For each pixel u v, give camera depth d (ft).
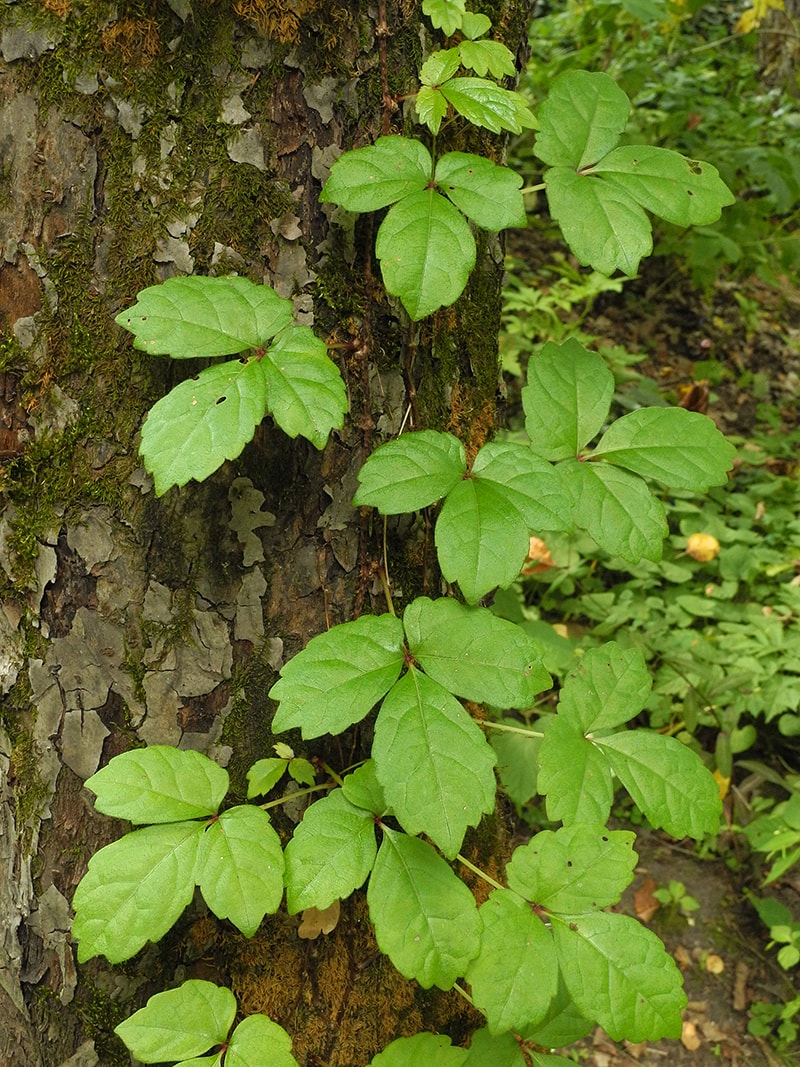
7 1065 2.21
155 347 1.95
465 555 1.96
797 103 8.27
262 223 2.08
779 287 6.89
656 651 3.79
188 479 1.90
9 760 2.17
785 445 5.59
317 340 1.99
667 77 7.04
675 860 3.75
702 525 4.57
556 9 8.57
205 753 2.19
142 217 2.03
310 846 2.01
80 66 1.98
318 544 2.20
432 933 1.97
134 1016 1.97
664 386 6.14
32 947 2.19
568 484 2.15
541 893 2.02
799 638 3.81
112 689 2.15
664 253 6.03
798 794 3.46
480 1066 2.08
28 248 2.02
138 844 1.98
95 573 2.11
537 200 6.73
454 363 2.33
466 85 2.02
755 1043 3.19
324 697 1.95
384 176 2.00
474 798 1.91
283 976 2.25
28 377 2.06
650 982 1.96
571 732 2.14
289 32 2.02
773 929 3.25
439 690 1.97
